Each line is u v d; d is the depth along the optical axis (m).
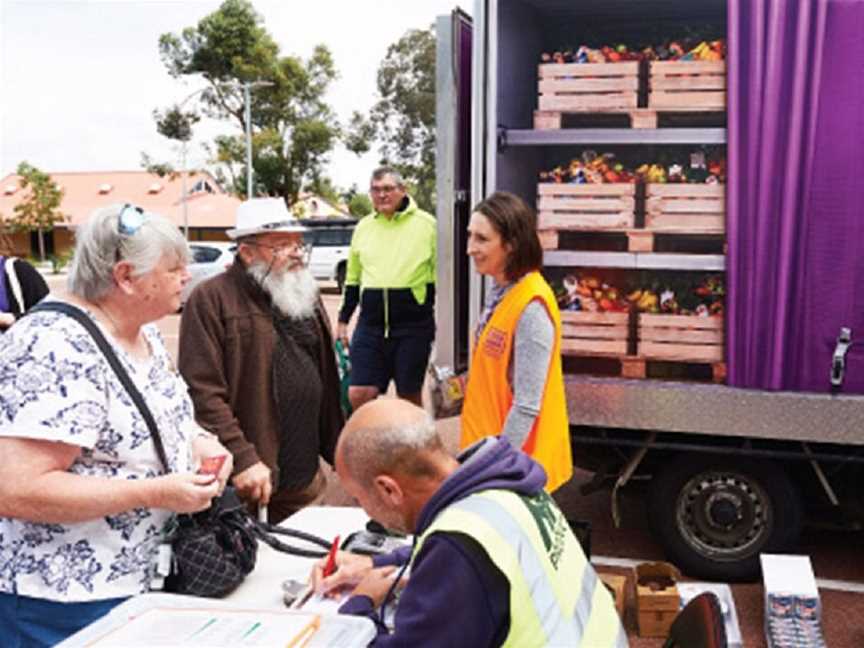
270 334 3.46
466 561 1.68
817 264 3.80
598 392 4.10
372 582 2.24
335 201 49.69
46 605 2.13
